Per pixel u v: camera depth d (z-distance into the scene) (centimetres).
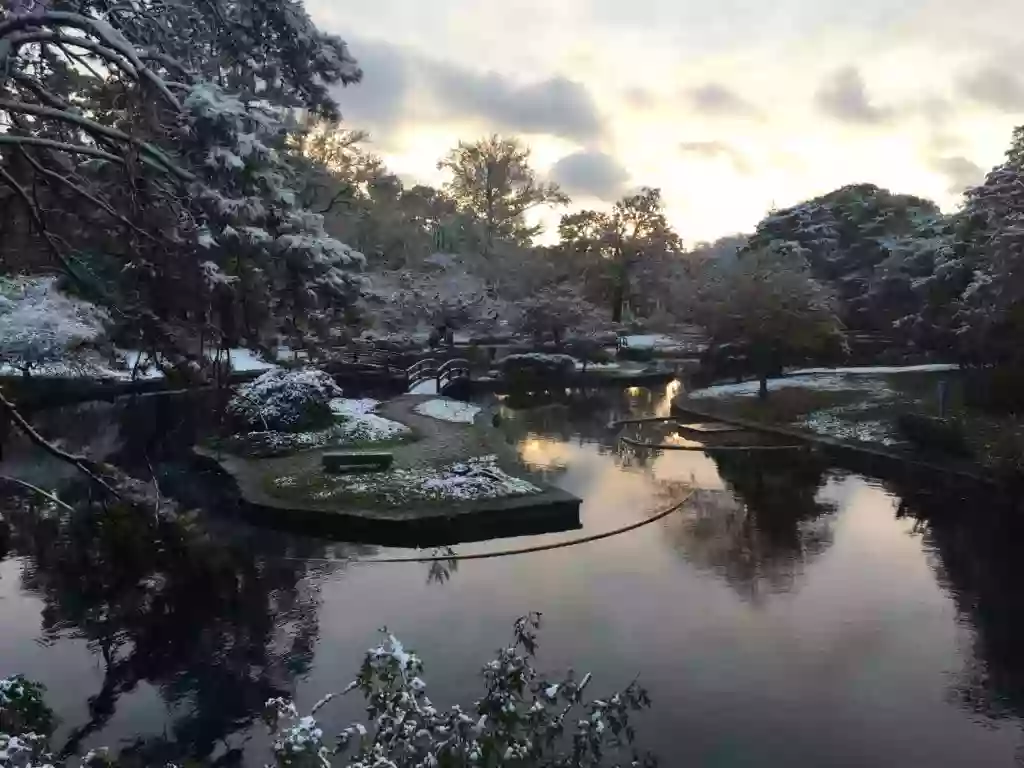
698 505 1597
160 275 892
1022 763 691
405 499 1375
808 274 3241
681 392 3197
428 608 1016
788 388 2969
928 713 779
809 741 721
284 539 1288
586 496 1644
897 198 4781
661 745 706
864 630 975
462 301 4462
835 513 1548
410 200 6338
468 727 376
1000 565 1232
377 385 3312
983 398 2289
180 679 834
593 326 4394
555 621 982
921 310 3130
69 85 987
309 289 816
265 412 1936
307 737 364
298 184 991
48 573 1121
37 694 682
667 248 5950
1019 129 2691
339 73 972
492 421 2481
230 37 941
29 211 813
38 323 1802
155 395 2767
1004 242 2062
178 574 1053
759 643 930
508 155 6294
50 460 1811
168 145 853
